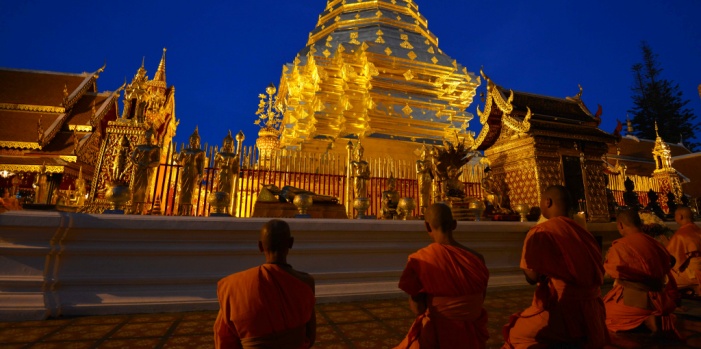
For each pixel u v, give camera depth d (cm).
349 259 575
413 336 254
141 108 826
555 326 295
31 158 1631
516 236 713
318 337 373
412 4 2478
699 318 472
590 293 291
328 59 1845
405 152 1536
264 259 535
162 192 763
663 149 1459
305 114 1883
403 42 2050
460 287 235
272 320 193
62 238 452
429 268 240
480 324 243
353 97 1714
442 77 1931
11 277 425
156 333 379
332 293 539
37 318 413
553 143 875
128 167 659
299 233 546
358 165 812
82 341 350
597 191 903
